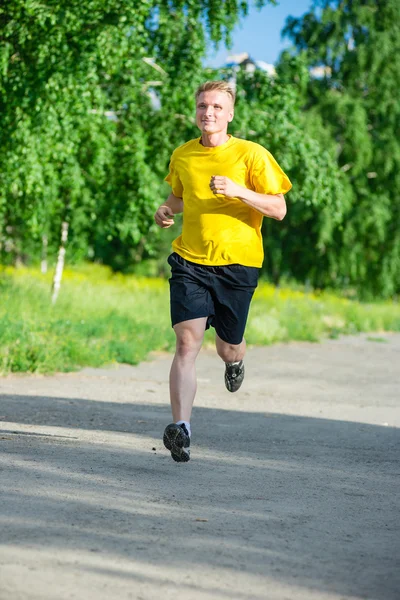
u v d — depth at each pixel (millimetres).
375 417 11242
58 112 18641
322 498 6008
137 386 13195
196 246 6836
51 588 3787
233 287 6848
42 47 17844
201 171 6832
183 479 6363
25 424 8852
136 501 5531
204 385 14141
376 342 26000
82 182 22312
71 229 26281
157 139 24203
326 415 11242
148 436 8477
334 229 49219
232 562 4316
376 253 50500
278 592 3914
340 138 48750
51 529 4707
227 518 5223
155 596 3768
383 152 48969
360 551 4660
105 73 21672
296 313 29172
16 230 32094
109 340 17625
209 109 6770
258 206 6555
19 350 14086
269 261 50656
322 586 4031
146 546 4500
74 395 11688
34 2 17453
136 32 19219
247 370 16922
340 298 45062
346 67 49281
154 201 23266
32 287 24047
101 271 43938
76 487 5824
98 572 4035
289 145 24375
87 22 18469
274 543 4715
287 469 7129
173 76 22875
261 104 24641
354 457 8047
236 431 9422
